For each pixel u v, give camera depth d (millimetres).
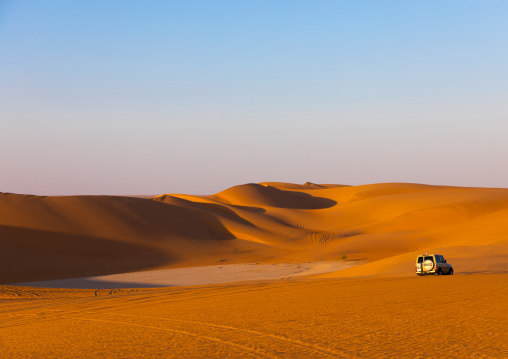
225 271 64062
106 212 98688
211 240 97250
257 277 56406
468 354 11445
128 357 12797
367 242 92250
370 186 194875
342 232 112875
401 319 16625
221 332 15805
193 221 104062
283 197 190250
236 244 95125
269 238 100375
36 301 31438
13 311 25531
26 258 71812
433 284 28047
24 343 15477
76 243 82625
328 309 19781
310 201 191250
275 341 14016
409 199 140750
